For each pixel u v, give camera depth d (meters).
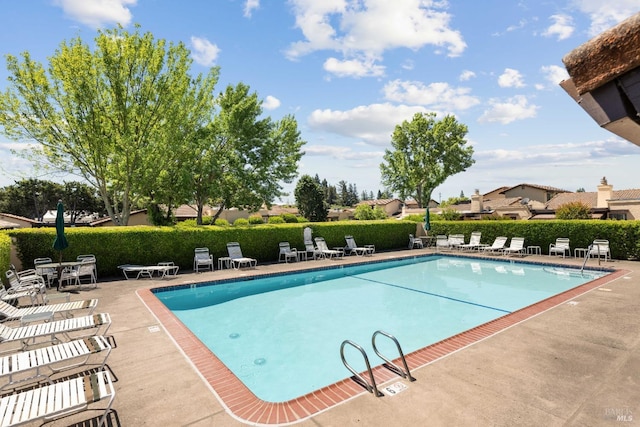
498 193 58.69
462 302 10.99
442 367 5.25
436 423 3.86
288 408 4.25
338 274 15.29
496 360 5.49
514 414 4.02
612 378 4.89
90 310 8.59
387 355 7.09
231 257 15.38
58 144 17.92
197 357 5.84
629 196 31.05
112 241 13.45
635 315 7.78
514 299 11.27
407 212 52.47
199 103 21.02
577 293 9.71
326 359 6.97
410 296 11.73
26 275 11.77
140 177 19.06
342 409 4.18
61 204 11.18
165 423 4.00
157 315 8.20
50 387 3.89
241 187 25.31
